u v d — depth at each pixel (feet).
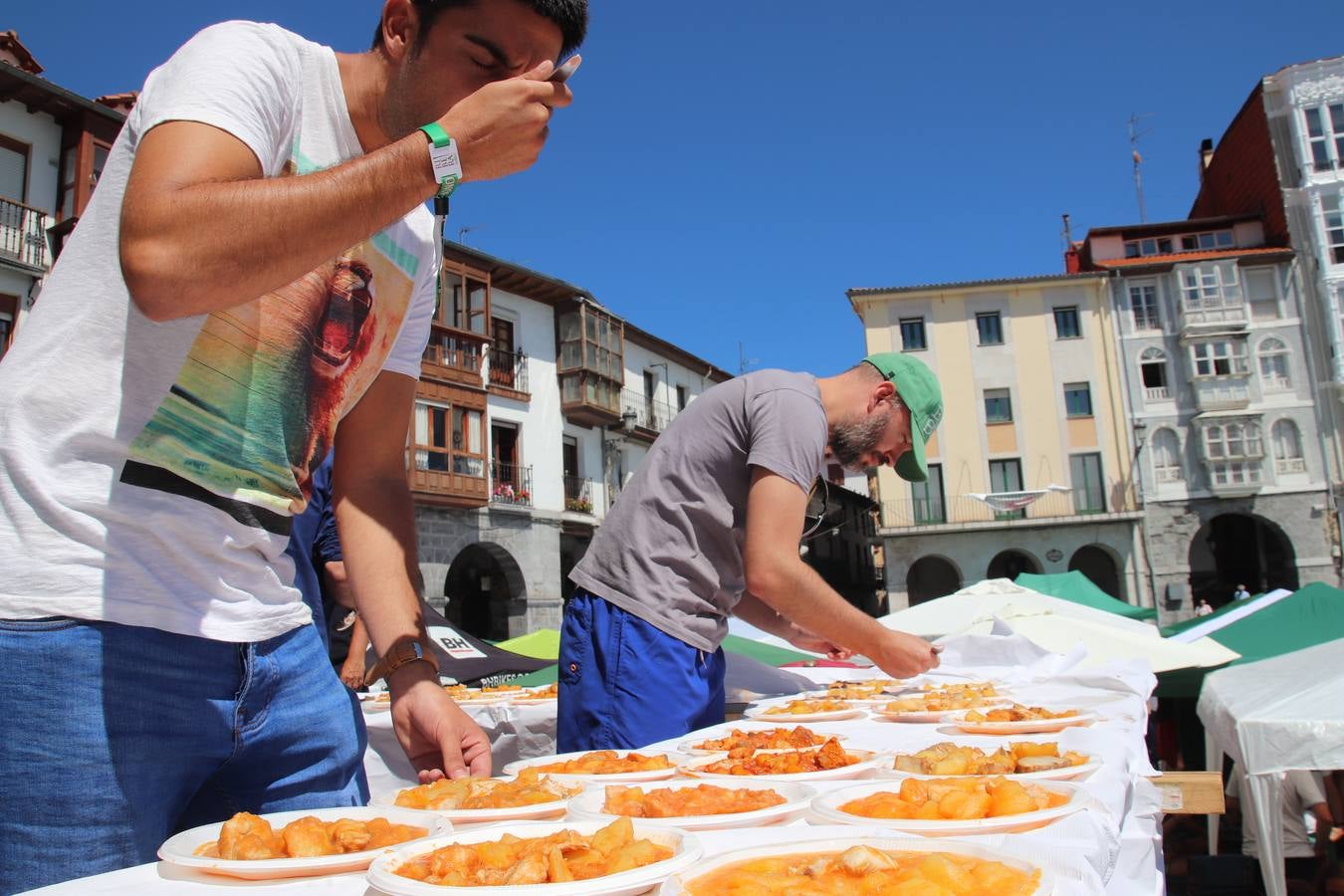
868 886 3.41
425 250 6.70
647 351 110.32
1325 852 24.73
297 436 5.72
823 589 9.30
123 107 60.85
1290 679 24.02
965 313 111.24
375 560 6.97
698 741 8.41
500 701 17.01
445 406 77.87
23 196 56.24
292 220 4.17
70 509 4.61
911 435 10.64
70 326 4.79
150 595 4.76
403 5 5.36
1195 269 106.83
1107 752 6.56
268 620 5.41
